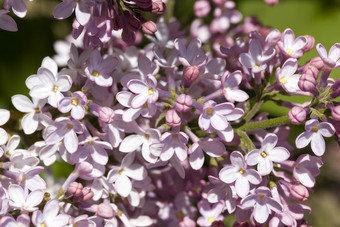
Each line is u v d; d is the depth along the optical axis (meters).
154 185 0.51
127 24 0.46
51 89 0.46
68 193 0.46
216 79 0.48
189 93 0.48
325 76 0.45
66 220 0.45
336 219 0.81
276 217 0.45
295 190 0.45
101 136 0.47
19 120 0.49
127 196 0.48
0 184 0.45
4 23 0.47
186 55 0.47
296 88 0.46
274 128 0.50
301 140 0.44
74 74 0.47
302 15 0.57
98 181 0.47
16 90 0.54
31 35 0.55
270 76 0.47
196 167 0.45
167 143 0.45
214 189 0.46
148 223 0.50
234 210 0.46
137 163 0.48
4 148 0.47
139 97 0.45
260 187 0.44
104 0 0.45
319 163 0.45
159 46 0.48
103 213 0.46
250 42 0.47
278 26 0.57
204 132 0.47
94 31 0.46
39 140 0.48
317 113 0.45
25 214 0.44
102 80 0.46
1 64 0.54
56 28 0.55
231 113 0.45
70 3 0.46
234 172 0.45
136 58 0.49
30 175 0.45
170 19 0.56
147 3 0.45
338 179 0.82
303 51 0.47
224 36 0.59
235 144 0.46
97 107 0.46
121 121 0.46
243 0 0.60
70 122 0.45
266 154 0.45
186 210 0.51
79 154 0.46
